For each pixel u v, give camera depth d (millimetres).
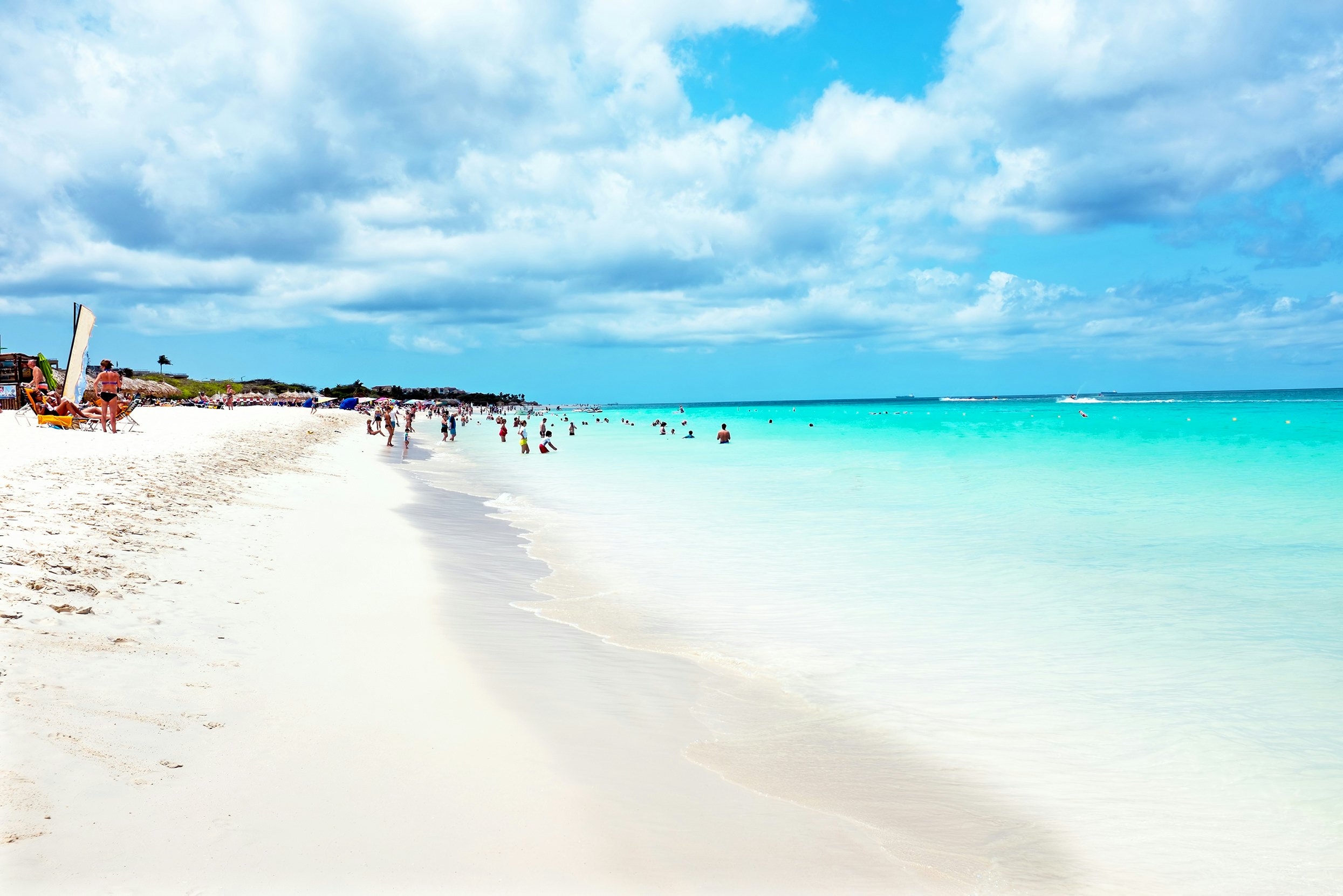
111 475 15164
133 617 6957
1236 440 40375
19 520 9672
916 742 6309
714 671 7906
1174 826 5094
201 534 11242
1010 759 6020
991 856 4715
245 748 4891
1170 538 14953
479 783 4922
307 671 6492
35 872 3324
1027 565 12742
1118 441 42344
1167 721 6668
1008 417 89625
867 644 8789
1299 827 5078
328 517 15336
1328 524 16188
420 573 11250
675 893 4012
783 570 12609
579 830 4520
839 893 4199
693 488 24516
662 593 11117
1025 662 8148
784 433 63406
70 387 27047
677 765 5672
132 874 3455
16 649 5555
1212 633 9047
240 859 3727
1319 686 7379
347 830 4152
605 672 7629
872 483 25219
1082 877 4543
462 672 7070
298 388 148875
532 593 10992
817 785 5527
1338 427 48125
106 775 4203
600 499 21969
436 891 3725
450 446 50688
